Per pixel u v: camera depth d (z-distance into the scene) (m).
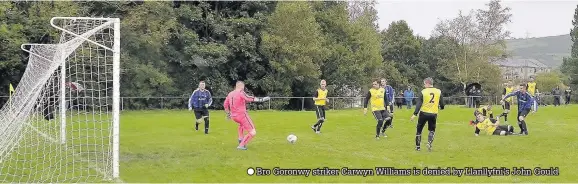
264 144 15.08
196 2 42.53
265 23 42.91
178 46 40.34
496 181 9.99
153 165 11.62
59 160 12.04
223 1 43.25
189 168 11.28
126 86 36.09
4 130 13.15
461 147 14.48
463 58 59.97
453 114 26.80
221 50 39.88
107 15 33.69
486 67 58.28
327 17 48.47
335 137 16.84
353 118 24.69
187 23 41.25
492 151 13.77
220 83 41.22
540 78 73.81
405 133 18.06
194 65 40.69
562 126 20.72
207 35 42.31
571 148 14.34
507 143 15.31
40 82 12.49
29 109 12.70
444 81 67.19
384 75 60.81
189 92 40.25
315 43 42.03
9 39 28.48
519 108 17.80
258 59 42.34
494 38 58.56
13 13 29.25
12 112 14.45
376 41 53.50
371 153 13.41
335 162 12.05
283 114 28.48
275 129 19.47
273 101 42.00
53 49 14.51
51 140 14.52
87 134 14.66
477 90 38.50
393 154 13.26
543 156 12.94
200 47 39.53
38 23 29.61
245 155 13.01
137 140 15.94
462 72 60.16
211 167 11.40
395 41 69.00
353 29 49.84
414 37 69.19
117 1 33.03
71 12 29.61
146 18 34.72
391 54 68.31
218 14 42.66
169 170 11.05
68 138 15.50
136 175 10.50
